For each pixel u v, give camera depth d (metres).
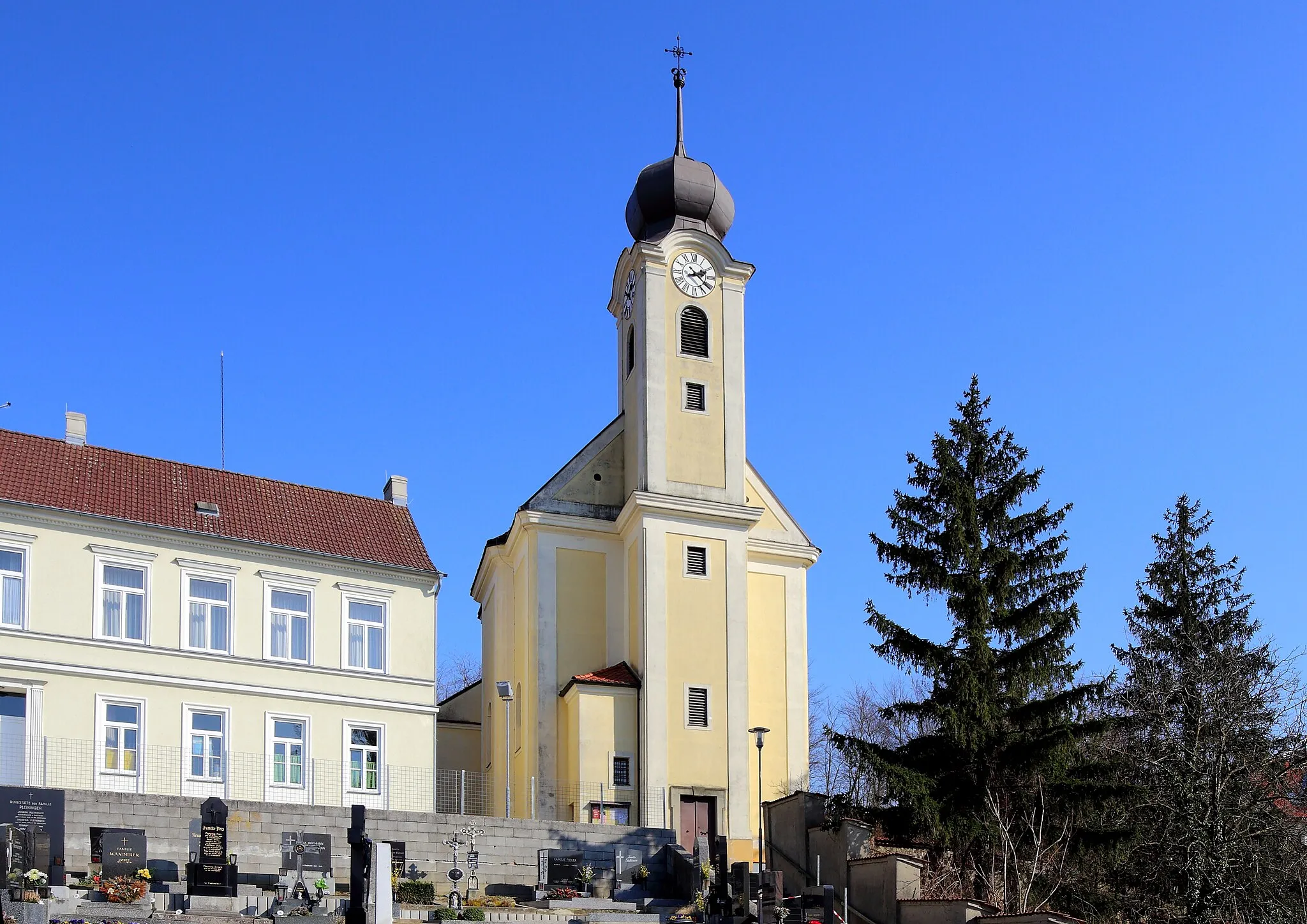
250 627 52.34
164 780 49.53
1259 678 53.34
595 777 59.31
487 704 70.06
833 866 48.09
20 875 39.16
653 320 64.81
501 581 68.19
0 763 47.12
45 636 48.34
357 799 53.00
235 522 53.53
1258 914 47.81
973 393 54.47
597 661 62.78
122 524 50.44
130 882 40.97
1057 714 49.72
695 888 49.56
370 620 54.94
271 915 40.50
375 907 41.75
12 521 48.62
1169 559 64.94
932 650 50.75
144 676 49.81
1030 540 52.88
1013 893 46.88
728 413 64.88
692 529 62.81
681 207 67.62
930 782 48.31
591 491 64.75
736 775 60.62
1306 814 52.03
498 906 46.25
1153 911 49.62
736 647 62.06
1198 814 49.12
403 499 59.28
